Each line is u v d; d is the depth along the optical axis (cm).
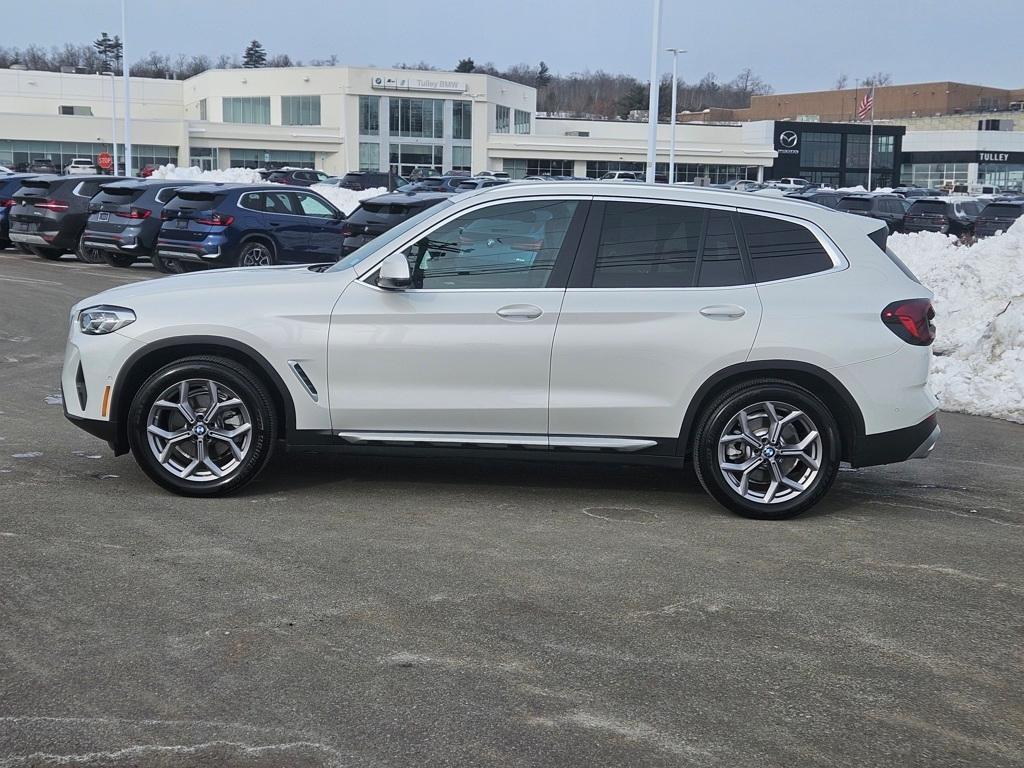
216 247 1795
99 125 7812
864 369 581
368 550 513
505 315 578
